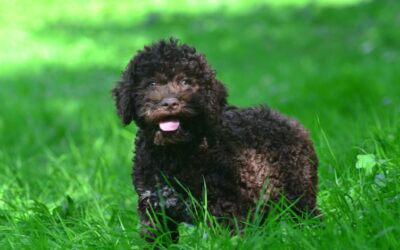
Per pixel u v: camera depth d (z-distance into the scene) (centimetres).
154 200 514
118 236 498
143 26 2000
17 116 1252
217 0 2217
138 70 521
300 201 538
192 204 508
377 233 446
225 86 538
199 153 504
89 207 632
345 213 484
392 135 677
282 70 1483
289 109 1077
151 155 512
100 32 1964
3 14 2145
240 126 531
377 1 1967
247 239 466
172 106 491
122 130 1030
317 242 451
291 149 539
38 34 1966
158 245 507
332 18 1903
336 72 1269
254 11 2070
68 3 2253
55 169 809
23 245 509
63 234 544
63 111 1289
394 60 1364
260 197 490
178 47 520
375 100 1019
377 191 500
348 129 848
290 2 2130
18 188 724
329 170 601
